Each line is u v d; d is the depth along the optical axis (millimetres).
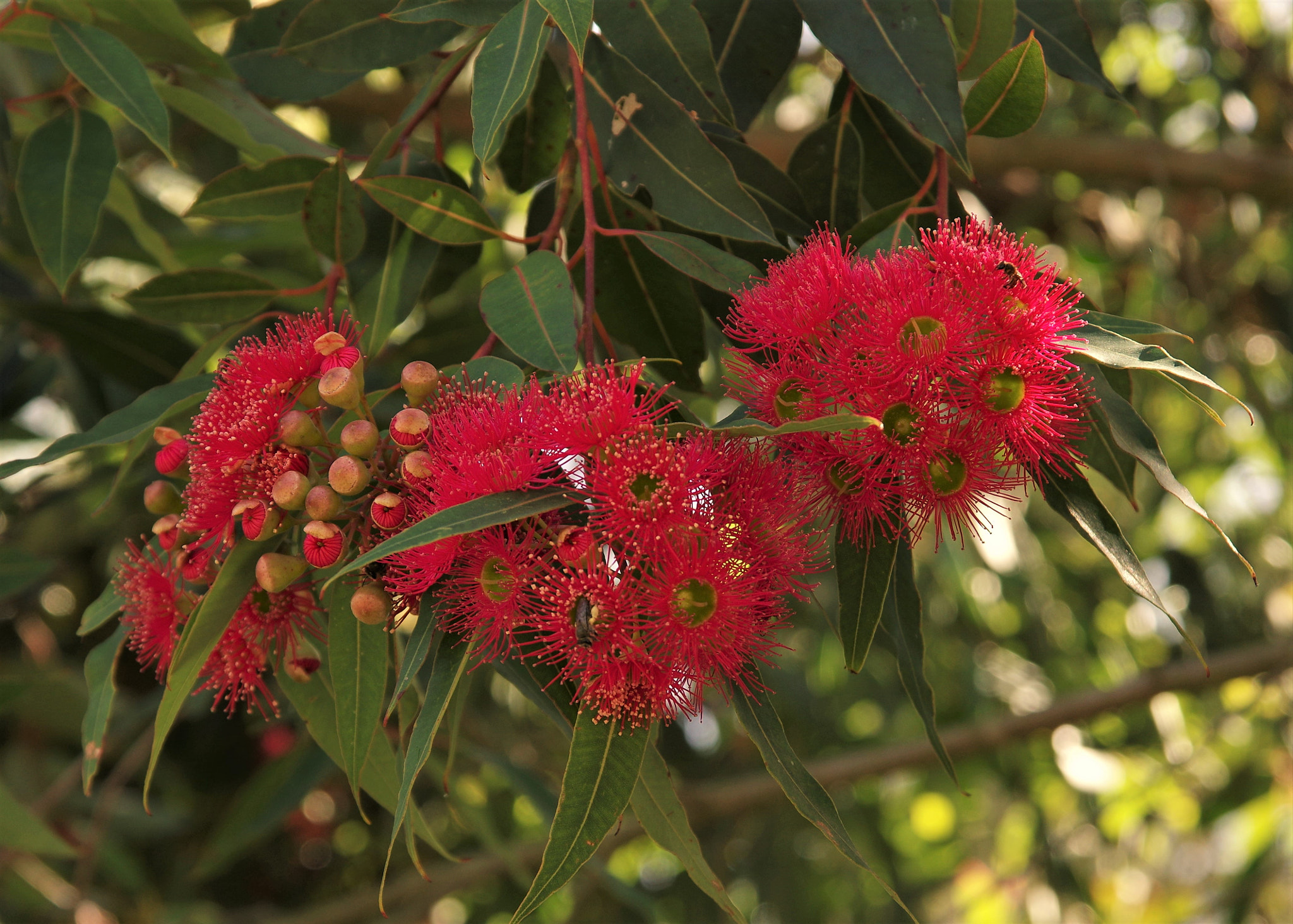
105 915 1961
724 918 2240
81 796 1837
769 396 1044
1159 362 1022
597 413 1005
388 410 1168
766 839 2275
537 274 1063
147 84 1161
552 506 997
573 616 1003
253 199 1179
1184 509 2176
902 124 1169
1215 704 2248
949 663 2189
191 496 1050
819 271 1038
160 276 1183
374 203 1169
